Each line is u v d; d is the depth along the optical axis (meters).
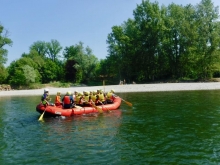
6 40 50.62
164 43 49.19
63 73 67.88
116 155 7.06
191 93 25.34
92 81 65.69
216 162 6.34
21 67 52.09
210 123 10.69
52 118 13.09
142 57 51.59
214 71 48.16
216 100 18.44
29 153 7.48
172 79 50.75
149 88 35.16
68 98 13.76
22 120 13.14
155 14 48.59
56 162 6.68
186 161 6.46
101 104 15.35
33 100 25.34
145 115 13.24
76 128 10.67
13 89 49.12
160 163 6.39
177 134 9.03
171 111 14.17
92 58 65.50
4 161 6.86
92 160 6.74
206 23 47.28
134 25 52.53
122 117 12.92
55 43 78.94
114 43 53.91
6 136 9.66
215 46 45.94
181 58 49.03
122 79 54.50
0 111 17.03
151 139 8.51
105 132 9.77
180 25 48.47
